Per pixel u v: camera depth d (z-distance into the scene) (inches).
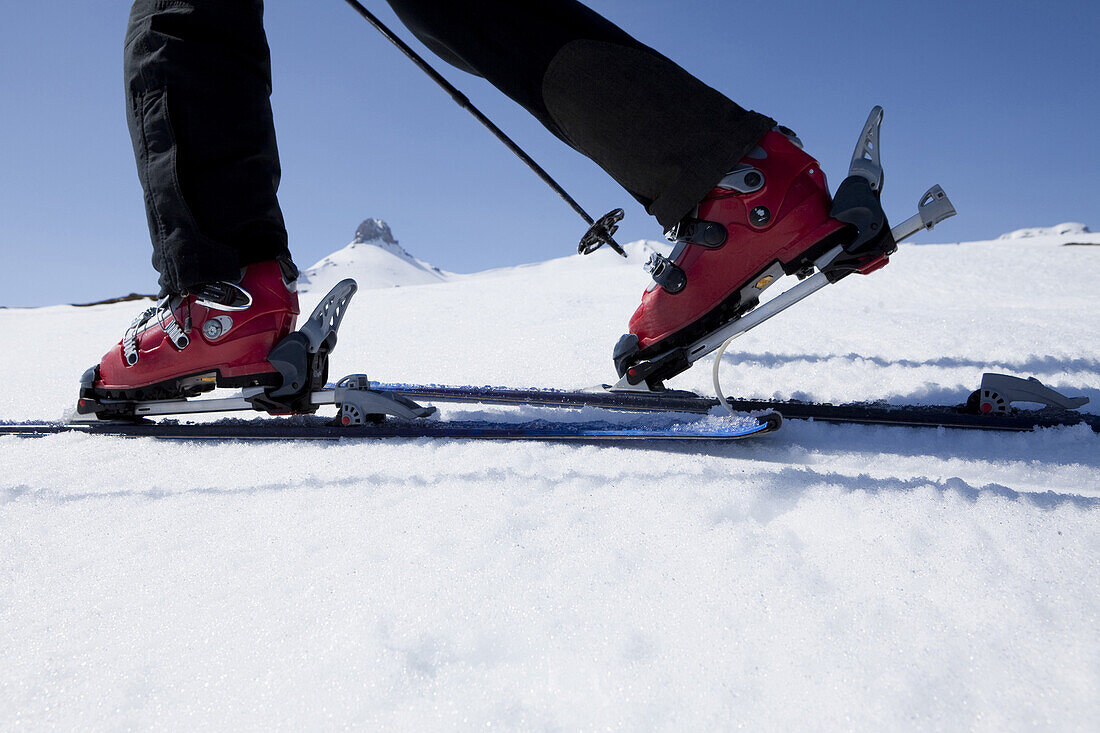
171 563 31.9
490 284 278.4
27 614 27.6
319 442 57.4
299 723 20.3
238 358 61.5
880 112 51.8
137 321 65.2
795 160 53.7
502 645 23.8
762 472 40.1
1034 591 24.5
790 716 19.4
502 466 47.1
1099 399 66.4
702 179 54.4
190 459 53.7
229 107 59.2
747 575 27.4
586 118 56.2
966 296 186.4
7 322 244.5
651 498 37.0
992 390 53.6
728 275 56.0
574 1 56.1
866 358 92.4
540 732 19.4
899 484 35.8
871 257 52.7
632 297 193.3
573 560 29.9
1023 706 19.0
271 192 62.4
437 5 58.1
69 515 39.5
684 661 22.2
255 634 25.1
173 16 57.7
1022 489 41.8
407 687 21.7
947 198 50.0
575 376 91.0
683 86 53.9
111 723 20.7
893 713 19.1
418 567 29.9
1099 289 195.0
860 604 24.7
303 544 33.3
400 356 113.7
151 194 59.8
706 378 85.1
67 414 67.1
